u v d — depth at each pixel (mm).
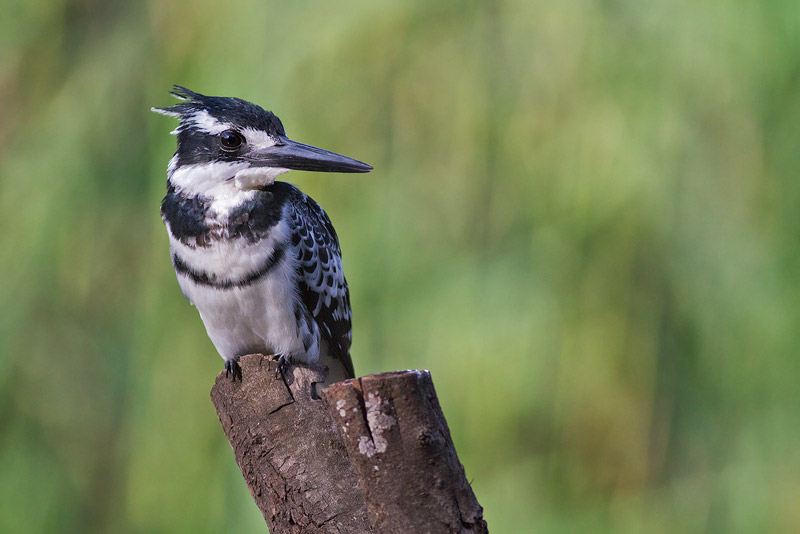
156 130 5863
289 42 5848
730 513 5852
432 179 5840
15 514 5859
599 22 5848
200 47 5867
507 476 5824
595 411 5820
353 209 5832
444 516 5488
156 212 5859
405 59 5848
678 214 5840
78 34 5926
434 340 5809
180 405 5836
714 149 5848
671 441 5848
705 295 5840
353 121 5840
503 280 5820
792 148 5852
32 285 5867
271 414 5539
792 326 5840
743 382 5855
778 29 5852
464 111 5836
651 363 5828
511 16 5852
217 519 5820
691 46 5848
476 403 5805
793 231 5848
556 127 5836
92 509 5867
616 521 5832
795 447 5852
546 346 5812
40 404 5867
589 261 5828
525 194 5836
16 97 5910
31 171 5879
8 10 5926
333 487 5523
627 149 5824
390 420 5492
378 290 5820
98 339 5871
